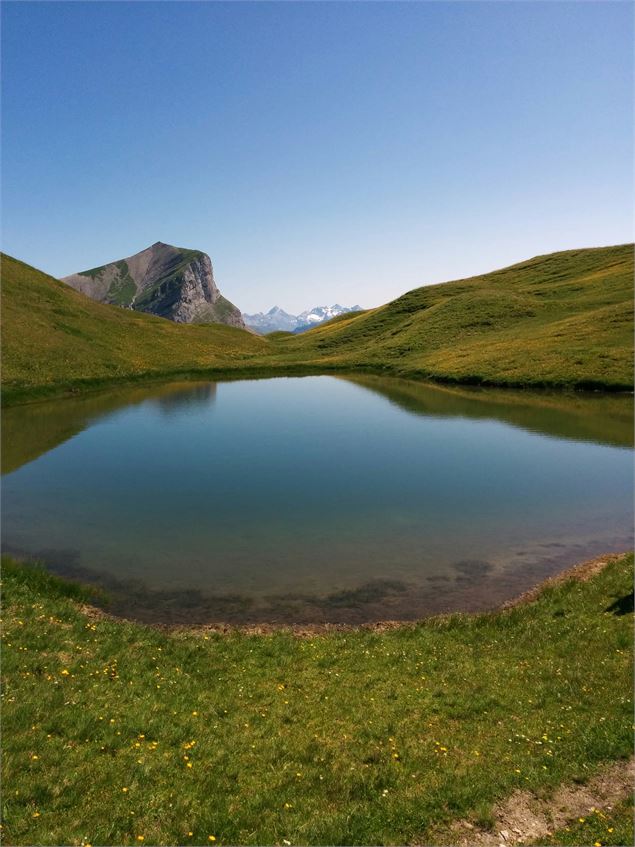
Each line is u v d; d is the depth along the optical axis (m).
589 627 18.56
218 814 10.61
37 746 12.16
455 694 15.41
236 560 25.33
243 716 14.30
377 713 14.47
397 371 105.94
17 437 52.28
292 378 102.44
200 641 18.36
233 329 167.00
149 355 104.62
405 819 10.57
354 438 52.25
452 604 21.56
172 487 36.62
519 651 17.78
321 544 27.11
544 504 33.09
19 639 17.00
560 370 82.44
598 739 12.80
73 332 100.12
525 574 24.09
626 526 29.58
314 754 12.71
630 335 90.31
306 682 16.05
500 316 125.62
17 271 117.44
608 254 161.00
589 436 51.78
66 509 32.25
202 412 66.44
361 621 20.23
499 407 68.12
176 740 13.09
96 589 22.17
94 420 60.72
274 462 43.56
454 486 36.81
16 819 9.96
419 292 170.12
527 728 13.69
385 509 32.31
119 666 16.31
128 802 10.78
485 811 10.66
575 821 10.46
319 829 10.18
